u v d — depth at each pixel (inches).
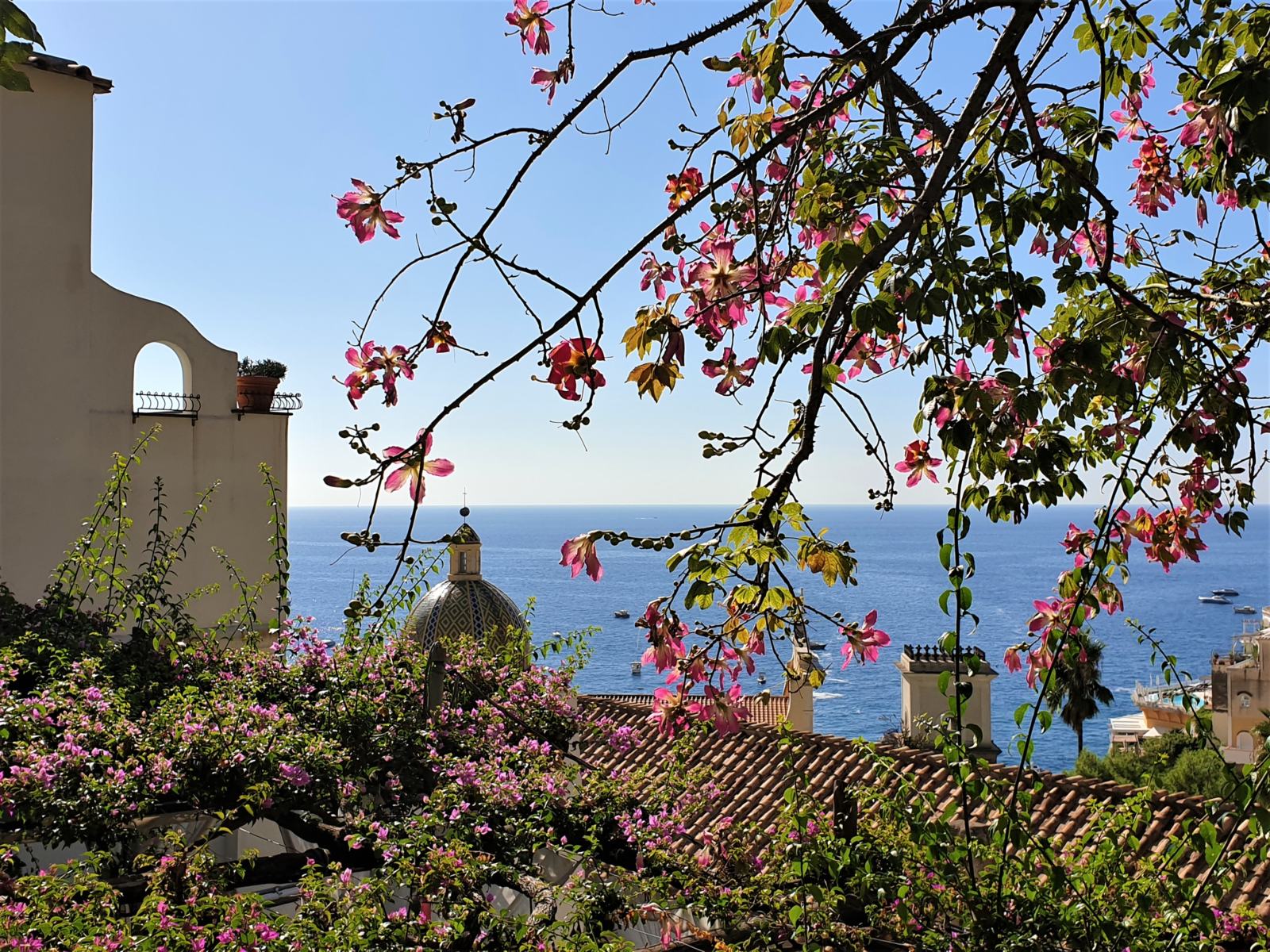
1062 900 157.9
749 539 88.1
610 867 226.1
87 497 486.0
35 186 473.4
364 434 75.5
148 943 148.5
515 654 361.4
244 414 535.5
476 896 191.0
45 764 213.2
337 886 180.2
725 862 228.5
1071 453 94.0
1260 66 74.0
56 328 478.6
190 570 514.0
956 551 88.4
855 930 178.2
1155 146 140.8
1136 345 114.2
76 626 311.9
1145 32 120.3
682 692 101.9
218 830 199.3
